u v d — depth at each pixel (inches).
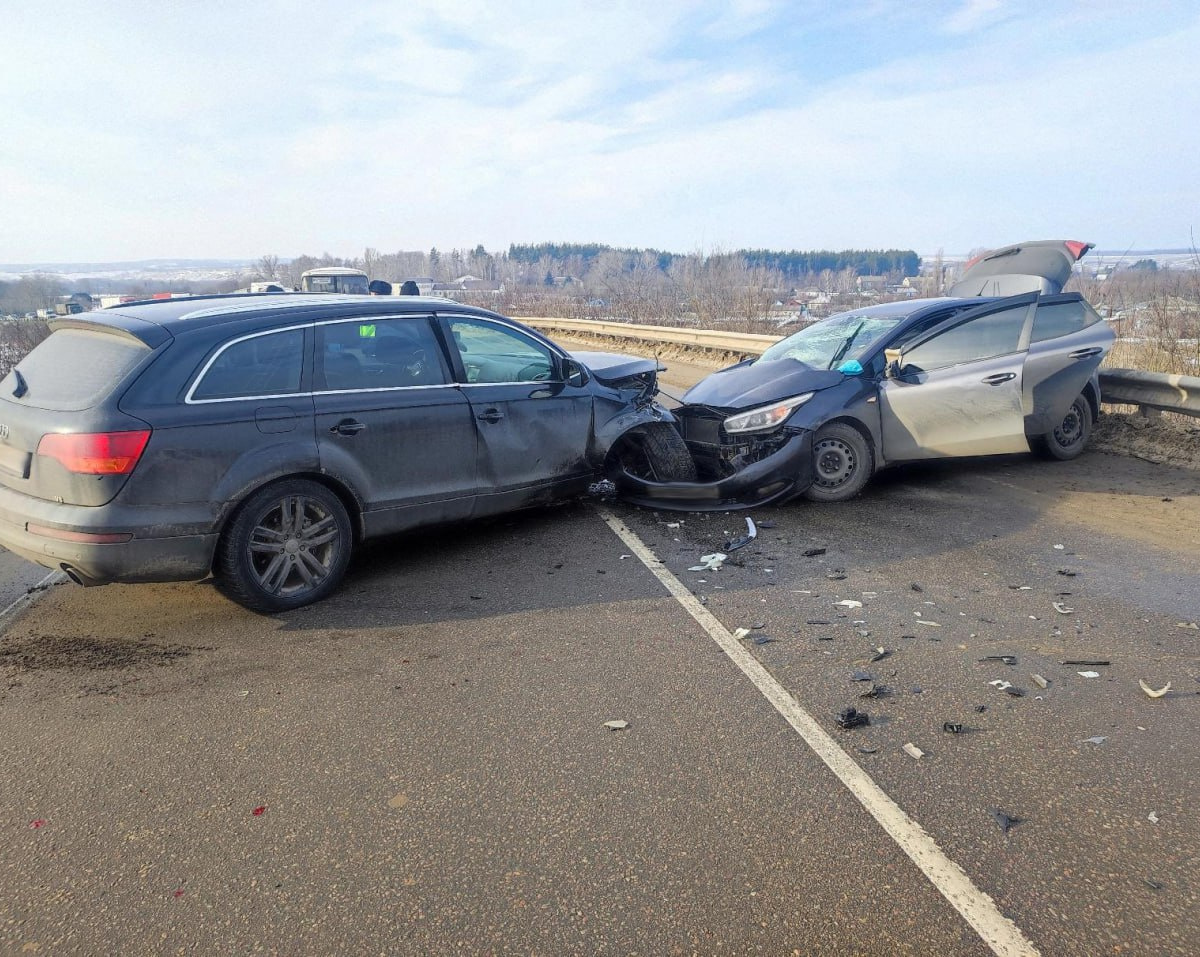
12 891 98.6
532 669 154.5
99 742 131.3
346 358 193.2
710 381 297.6
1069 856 101.5
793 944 88.4
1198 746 124.7
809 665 154.1
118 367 164.7
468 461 214.1
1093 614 173.8
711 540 231.3
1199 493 262.7
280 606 181.8
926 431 270.7
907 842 104.6
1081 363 283.7
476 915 93.4
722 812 111.3
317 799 115.9
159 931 91.8
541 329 1266.0
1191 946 87.1
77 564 158.2
